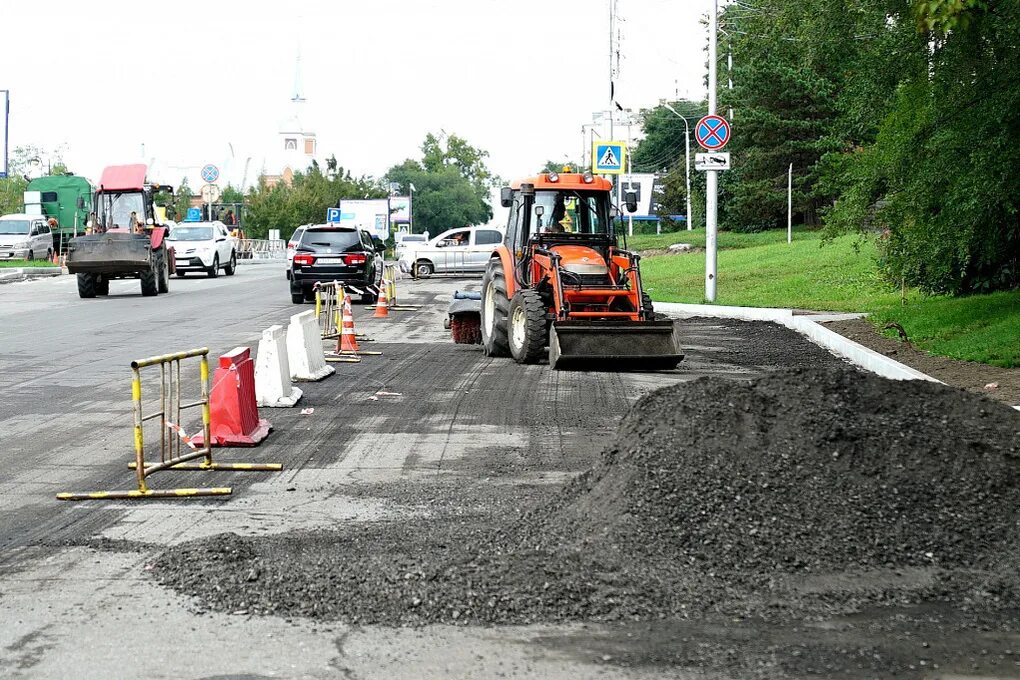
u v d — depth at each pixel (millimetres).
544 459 11172
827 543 7523
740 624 6395
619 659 5902
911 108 20500
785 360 19812
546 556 7535
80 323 26828
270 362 14508
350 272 34719
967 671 5746
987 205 19797
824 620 6461
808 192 70000
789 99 71438
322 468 10773
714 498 7895
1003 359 17109
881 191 23547
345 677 5691
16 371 17844
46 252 65938
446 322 25359
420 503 9312
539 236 20172
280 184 124875
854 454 8273
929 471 8164
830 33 22156
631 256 19422
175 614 6617
